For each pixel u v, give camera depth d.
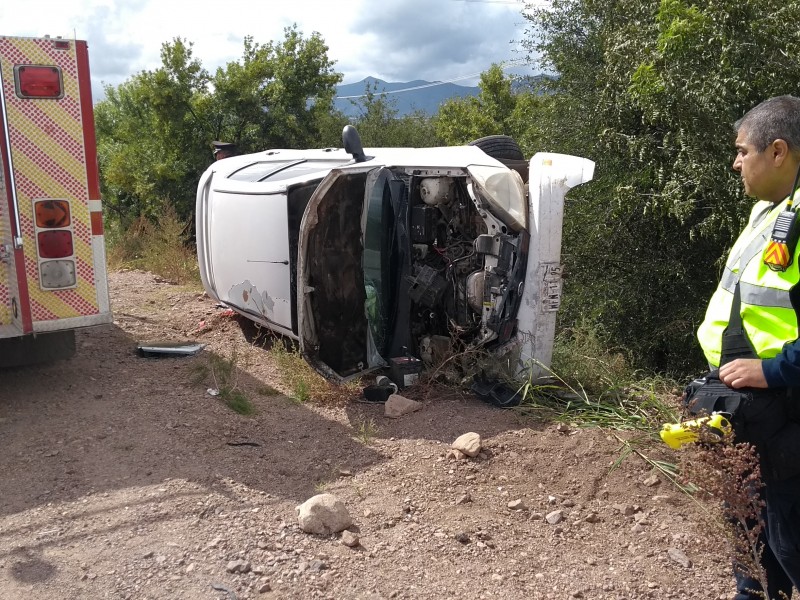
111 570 3.38
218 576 3.36
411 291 6.02
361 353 6.20
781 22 7.52
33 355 5.66
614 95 8.77
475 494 4.31
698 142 7.61
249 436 5.02
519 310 5.79
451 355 6.09
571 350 6.41
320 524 3.78
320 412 5.62
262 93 20.75
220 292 7.82
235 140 20.53
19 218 4.98
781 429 2.50
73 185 5.13
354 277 6.08
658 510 4.09
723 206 7.56
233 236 7.26
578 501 4.24
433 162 6.04
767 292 2.46
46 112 4.98
